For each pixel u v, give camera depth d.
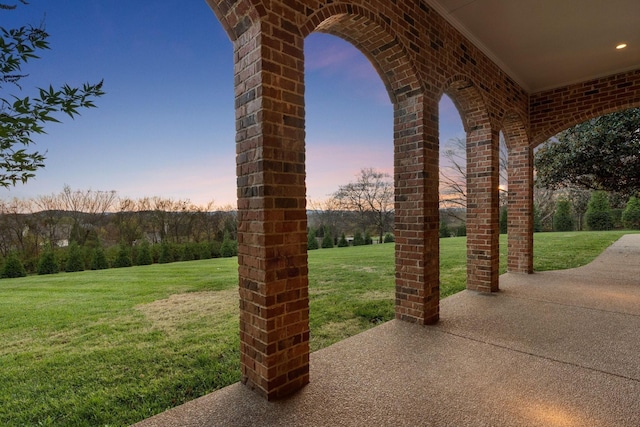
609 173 8.09
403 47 2.99
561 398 1.96
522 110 5.40
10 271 7.65
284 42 2.02
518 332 3.04
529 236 5.66
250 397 2.02
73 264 8.75
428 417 1.80
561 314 3.54
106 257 9.37
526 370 2.32
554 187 9.55
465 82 3.92
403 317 3.39
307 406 1.92
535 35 3.97
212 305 4.66
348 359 2.52
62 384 2.41
